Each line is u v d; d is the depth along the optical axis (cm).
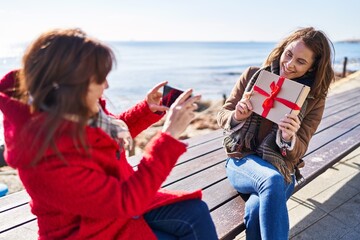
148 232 139
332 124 390
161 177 122
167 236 151
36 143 99
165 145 123
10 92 119
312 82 213
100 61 104
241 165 210
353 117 421
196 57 8200
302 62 201
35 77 102
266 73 202
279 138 201
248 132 216
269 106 198
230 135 227
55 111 99
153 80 3019
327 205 299
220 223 189
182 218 146
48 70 100
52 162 104
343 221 275
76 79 100
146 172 121
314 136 344
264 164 203
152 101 176
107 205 114
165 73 3769
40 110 104
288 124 187
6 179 415
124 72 3866
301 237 256
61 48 101
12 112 108
